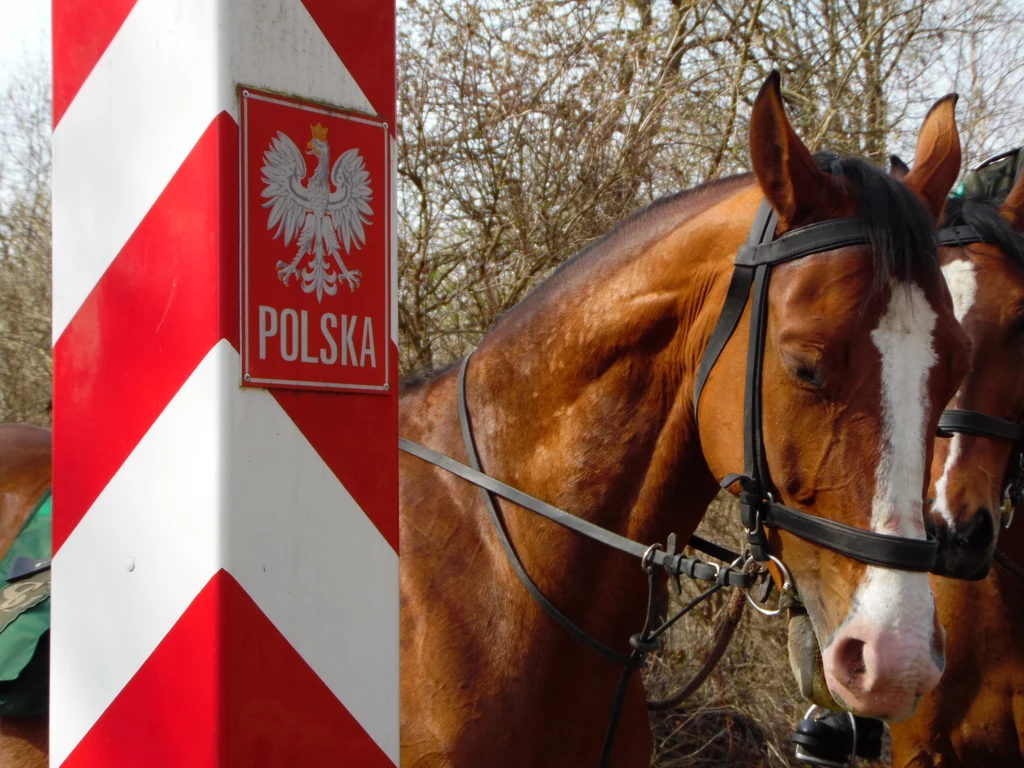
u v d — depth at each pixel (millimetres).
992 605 2732
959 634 2781
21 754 1926
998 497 2559
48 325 5992
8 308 6031
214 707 997
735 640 4367
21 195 6691
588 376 1867
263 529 1031
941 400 1521
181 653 1028
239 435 1010
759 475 1622
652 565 1791
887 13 5746
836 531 1509
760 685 4285
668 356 1811
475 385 2059
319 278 1083
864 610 1468
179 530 1031
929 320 1510
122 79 1090
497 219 5121
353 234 1116
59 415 1148
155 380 1054
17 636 1858
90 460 1115
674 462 1823
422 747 1846
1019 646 2729
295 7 1068
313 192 1079
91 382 1114
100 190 1107
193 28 1026
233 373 1007
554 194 5000
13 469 2303
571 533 1860
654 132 5105
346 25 1112
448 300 5137
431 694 1855
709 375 1715
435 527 1996
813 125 5625
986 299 2547
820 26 6016
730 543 4422
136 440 1071
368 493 1127
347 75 1113
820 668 1749
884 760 4168
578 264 2012
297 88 1069
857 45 5945
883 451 1478
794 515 1574
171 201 1043
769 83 1596
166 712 1039
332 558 1091
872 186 1582
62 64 1150
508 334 2043
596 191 4938
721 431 1693
